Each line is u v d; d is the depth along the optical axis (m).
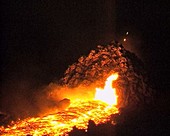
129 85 11.14
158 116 10.34
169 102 11.40
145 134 9.14
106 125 9.12
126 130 9.21
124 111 10.44
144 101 11.16
